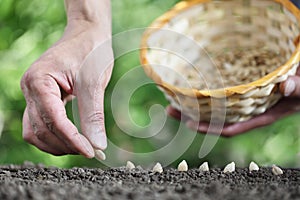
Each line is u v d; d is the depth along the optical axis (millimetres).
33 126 1031
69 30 1086
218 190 892
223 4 1199
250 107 1107
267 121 1208
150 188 913
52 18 1894
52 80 1021
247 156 1854
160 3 1894
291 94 1123
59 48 1051
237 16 1204
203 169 1046
